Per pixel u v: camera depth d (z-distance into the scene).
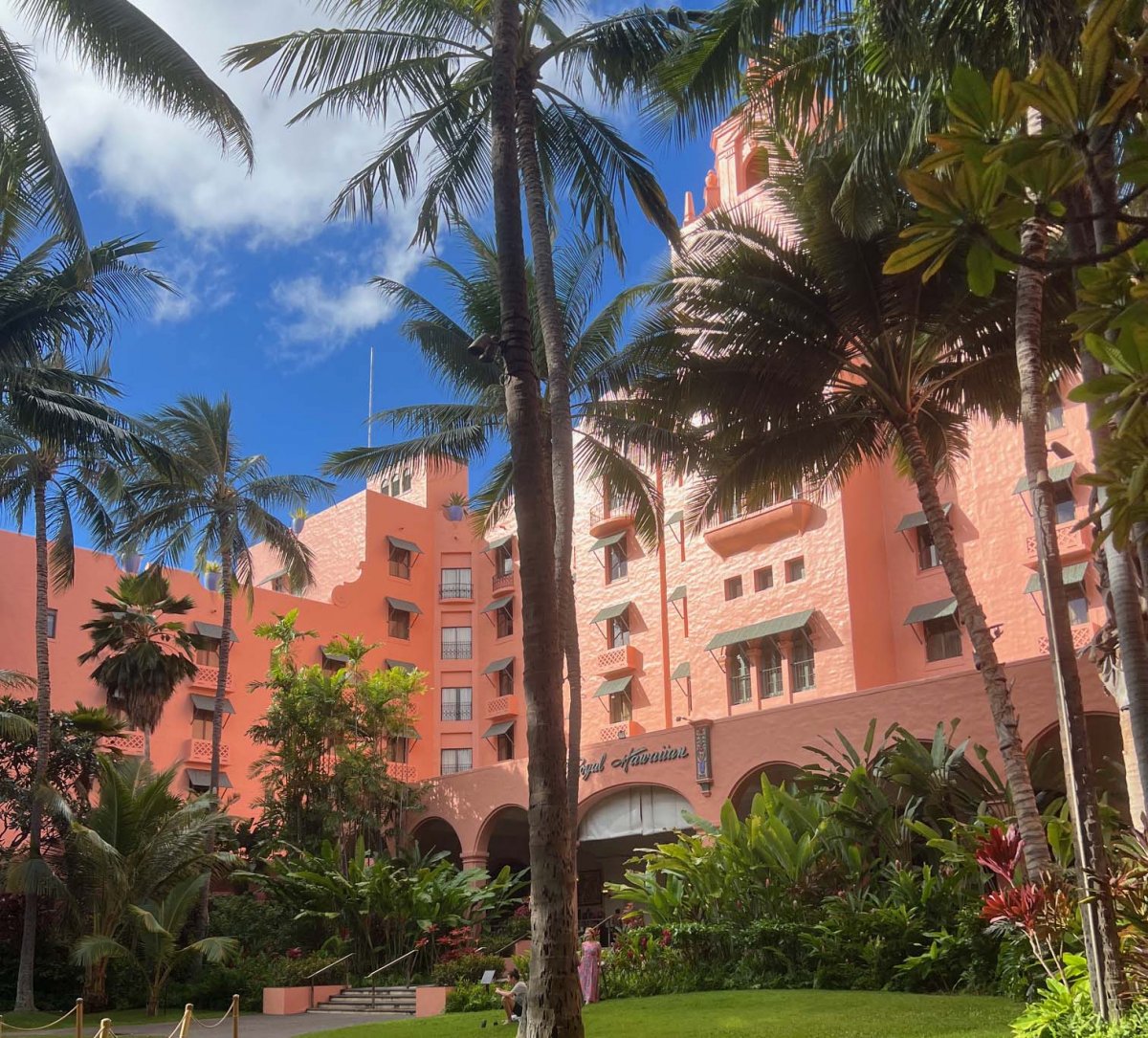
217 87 14.30
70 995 25.70
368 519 46.25
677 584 37.47
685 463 21.19
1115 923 8.92
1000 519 30.36
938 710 23.48
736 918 20.12
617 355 22.44
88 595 36.97
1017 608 29.39
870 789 19.91
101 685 31.11
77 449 21.42
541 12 17.67
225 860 27.67
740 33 14.37
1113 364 5.41
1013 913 11.55
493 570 47.38
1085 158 4.93
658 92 15.38
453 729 45.47
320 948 27.89
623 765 30.09
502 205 11.33
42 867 24.14
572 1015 8.89
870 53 14.10
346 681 34.22
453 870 32.19
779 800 21.33
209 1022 22.31
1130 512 5.45
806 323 17.56
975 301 16.73
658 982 19.78
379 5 15.59
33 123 14.15
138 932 25.31
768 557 34.50
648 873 22.69
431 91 16.19
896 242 16.28
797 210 17.30
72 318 19.58
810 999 15.88
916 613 31.41
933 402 20.16
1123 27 5.85
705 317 18.44
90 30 13.84
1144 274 5.68
